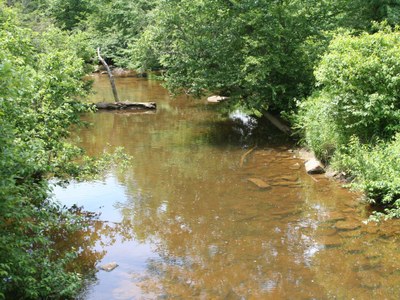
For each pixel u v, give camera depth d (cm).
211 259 622
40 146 572
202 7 1372
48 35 1794
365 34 971
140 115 1791
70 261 616
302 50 1320
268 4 1340
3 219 502
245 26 1363
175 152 1209
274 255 628
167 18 1397
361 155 808
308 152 1121
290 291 538
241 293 536
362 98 876
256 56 1328
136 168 1065
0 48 655
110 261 620
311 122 1034
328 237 672
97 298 523
